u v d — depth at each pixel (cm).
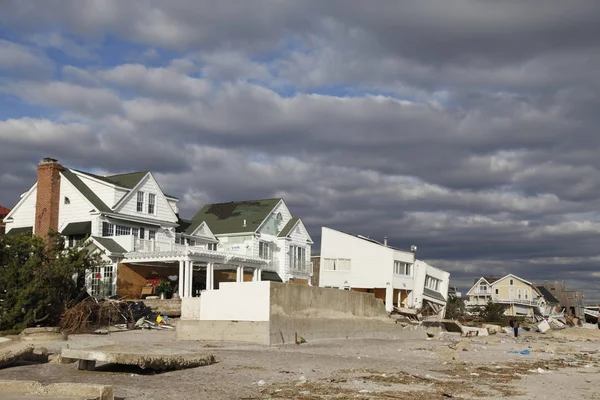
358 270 6644
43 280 3297
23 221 4947
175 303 3984
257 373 1727
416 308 6619
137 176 5006
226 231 6081
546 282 13750
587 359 2683
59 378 1560
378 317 3650
